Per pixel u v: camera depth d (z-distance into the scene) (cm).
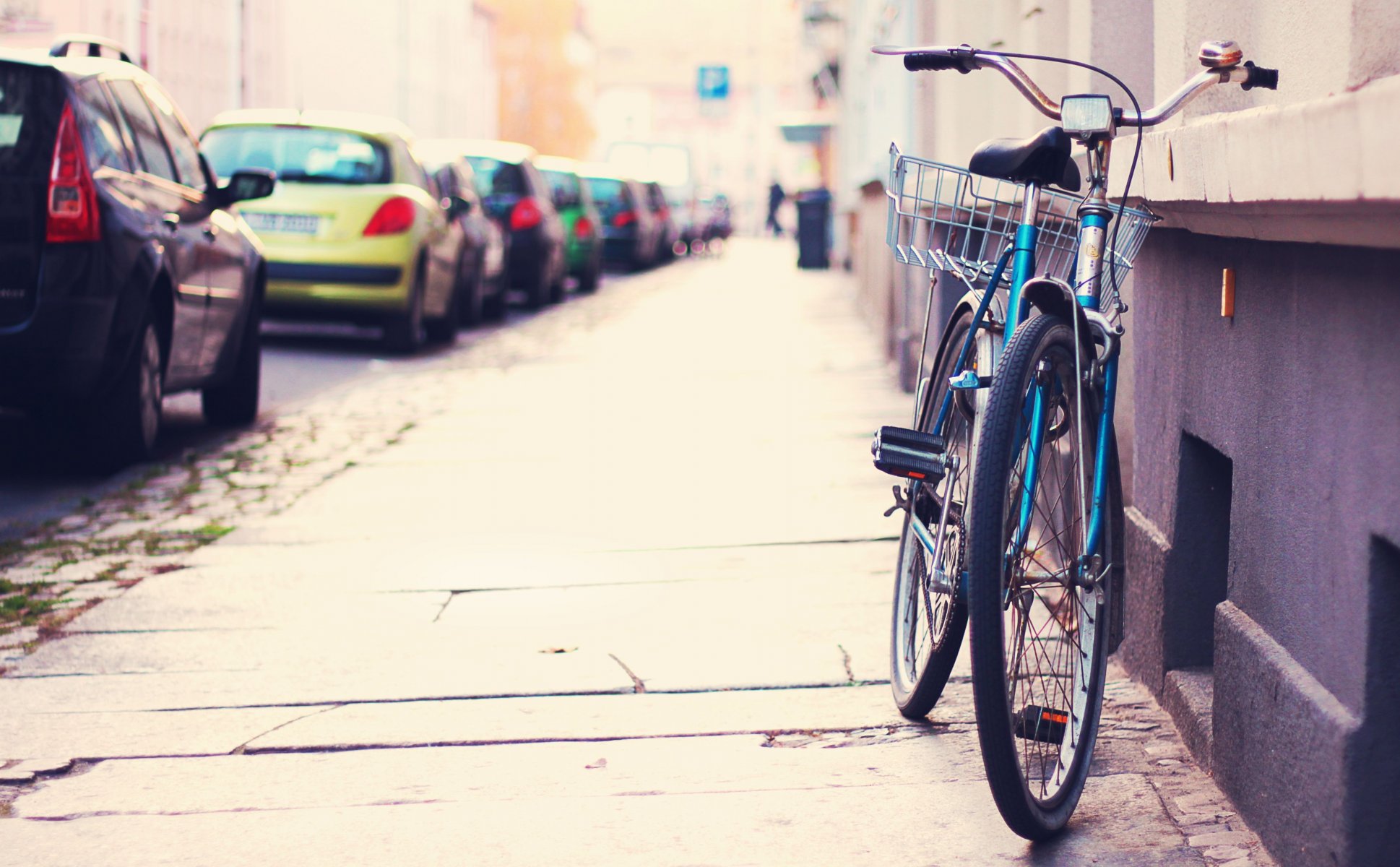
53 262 717
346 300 1370
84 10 3453
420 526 665
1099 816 336
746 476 773
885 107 1527
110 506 718
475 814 344
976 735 387
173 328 821
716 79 6166
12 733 402
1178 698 387
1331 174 250
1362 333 273
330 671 453
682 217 4819
